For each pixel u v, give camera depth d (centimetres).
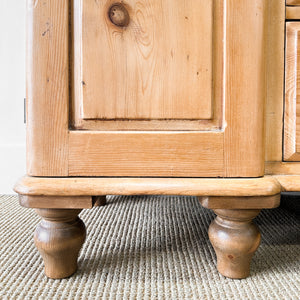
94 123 45
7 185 103
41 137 44
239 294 43
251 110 44
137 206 90
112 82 44
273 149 46
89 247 60
